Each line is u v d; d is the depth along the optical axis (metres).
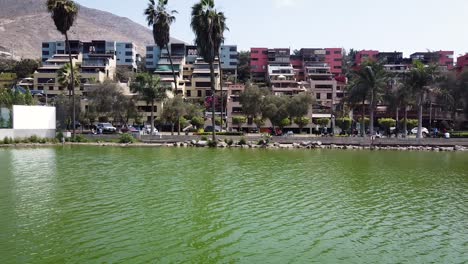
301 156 60.75
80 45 182.25
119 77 162.00
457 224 24.78
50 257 18.44
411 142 81.06
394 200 30.92
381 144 80.62
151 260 18.31
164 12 89.69
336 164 51.34
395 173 44.41
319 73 160.00
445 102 90.75
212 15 77.12
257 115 106.12
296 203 29.12
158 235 21.62
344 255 19.48
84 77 144.00
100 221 23.84
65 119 91.19
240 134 86.06
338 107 126.38
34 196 29.88
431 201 30.75
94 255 18.73
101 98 96.69
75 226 22.86
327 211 27.22
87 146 73.69
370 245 20.92
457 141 81.00
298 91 135.38
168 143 79.69
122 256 18.67
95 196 30.09
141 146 75.56
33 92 139.50
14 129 74.31
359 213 26.92
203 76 151.88
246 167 46.78
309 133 115.44
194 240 20.98
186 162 50.75
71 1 80.19
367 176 41.84
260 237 21.67
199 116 102.44
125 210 26.27
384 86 88.88
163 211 26.19
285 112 96.38
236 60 180.12
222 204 28.28
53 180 36.53
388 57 176.62
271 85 144.25
